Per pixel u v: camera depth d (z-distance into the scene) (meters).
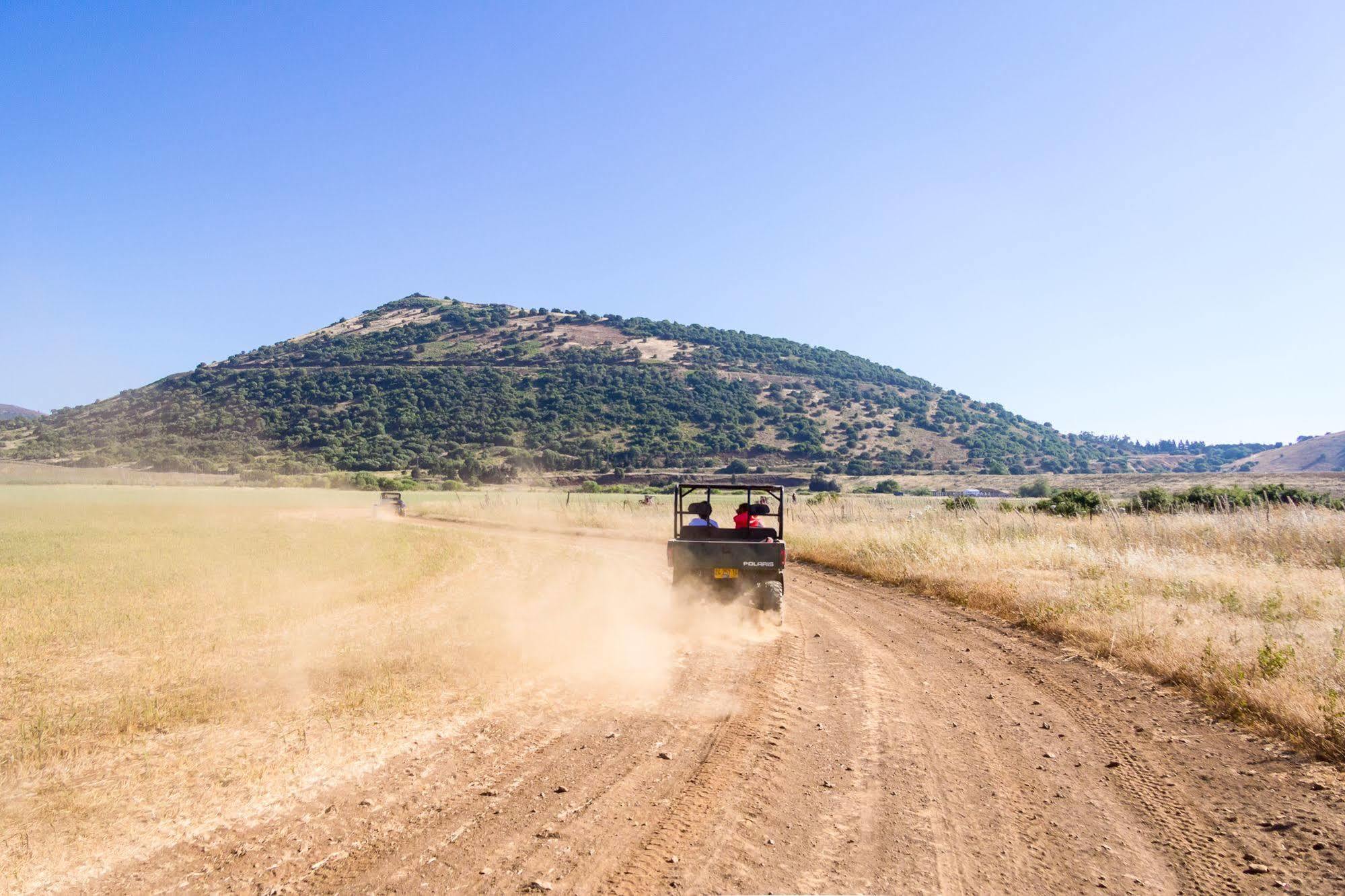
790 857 4.36
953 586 14.96
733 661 9.42
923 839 4.63
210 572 17.97
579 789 5.33
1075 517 24.50
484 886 3.97
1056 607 11.91
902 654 9.95
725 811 4.98
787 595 15.33
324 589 15.35
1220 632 9.55
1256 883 4.11
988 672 8.99
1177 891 4.03
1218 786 5.54
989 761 6.03
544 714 7.08
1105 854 4.46
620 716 7.06
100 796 5.16
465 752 6.07
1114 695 8.01
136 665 8.99
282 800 5.11
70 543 26.36
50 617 11.95
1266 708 6.96
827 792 5.35
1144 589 13.04
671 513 40.25
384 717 6.91
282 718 6.85
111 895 3.89
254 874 4.11
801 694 7.97
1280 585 12.48
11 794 5.20
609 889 3.95
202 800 5.11
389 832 4.63
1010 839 4.64
